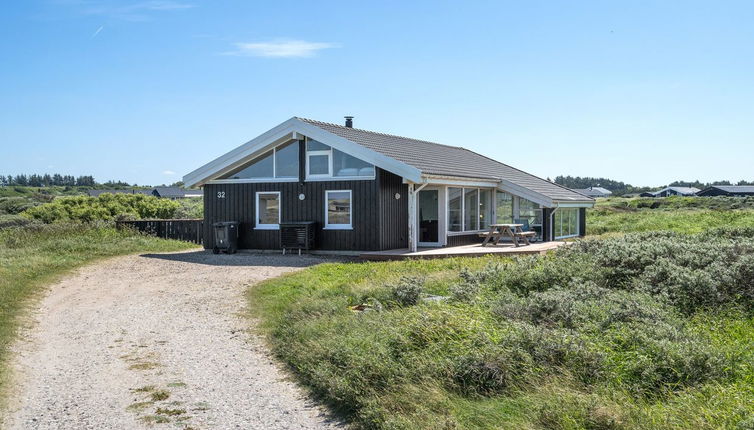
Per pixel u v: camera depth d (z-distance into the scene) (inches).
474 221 899.4
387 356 272.1
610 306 314.5
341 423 234.4
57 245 816.9
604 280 411.2
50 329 408.2
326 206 773.9
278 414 244.8
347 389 248.4
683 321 305.1
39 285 569.6
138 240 927.7
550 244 831.1
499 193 949.8
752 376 226.8
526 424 200.1
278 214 804.0
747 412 190.7
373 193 743.7
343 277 548.1
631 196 5708.7
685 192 5457.7
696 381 222.4
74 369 312.0
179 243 956.6
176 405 256.7
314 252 778.8
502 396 230.5
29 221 1306.6
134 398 266.4
